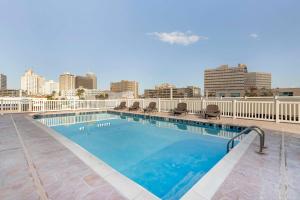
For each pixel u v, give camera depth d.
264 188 2.20
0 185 2.28
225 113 9.09
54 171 2.68
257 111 7.99
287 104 7.23
